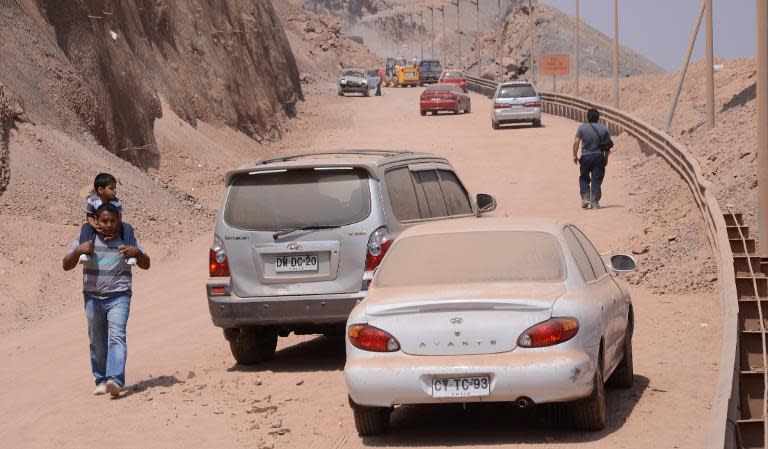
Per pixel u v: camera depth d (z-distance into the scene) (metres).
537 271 13.07
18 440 14.09
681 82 63.19
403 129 91.94
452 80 145.75
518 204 42.91
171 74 68.12
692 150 48.44
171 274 31.45
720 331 19.33
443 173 20.28
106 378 16.77
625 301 15.26
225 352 20.28
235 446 13.08
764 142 25.03
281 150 83.81
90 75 49.34
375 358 12.48
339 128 99.50
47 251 30.28
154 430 14.12
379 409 13.03
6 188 33.34
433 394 12.20
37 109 41.06
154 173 52.69
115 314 16.53
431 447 12.66
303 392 16.08
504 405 14.80
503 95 83.75
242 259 17.78
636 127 61.22
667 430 12.74
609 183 48.81
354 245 17.39
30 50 44.03
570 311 12.30
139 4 68.62
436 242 13.98
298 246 17.53
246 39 97.69
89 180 38.34
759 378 14.65
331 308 17.36
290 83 116.50
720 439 10.20
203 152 60.19
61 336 22.78
